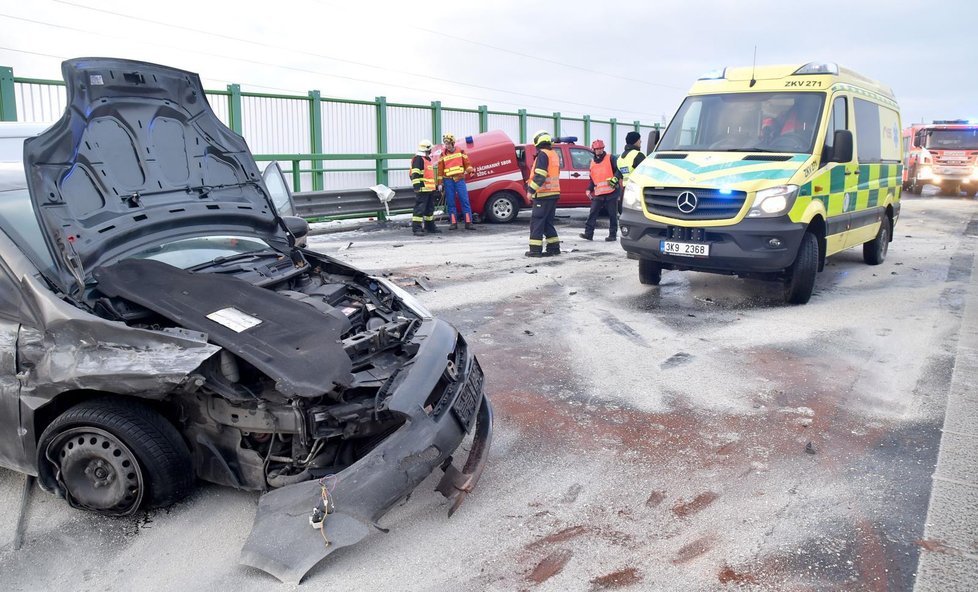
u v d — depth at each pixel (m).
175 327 3.60
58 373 3.37
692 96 9.05
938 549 3.35
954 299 8.39
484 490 3.92
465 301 8.15
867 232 9.95
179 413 3.60
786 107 8.41
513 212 16.41
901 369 5.86
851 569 3.21
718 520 3.62
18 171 4.26
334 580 3.12
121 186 4.17
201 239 4.54
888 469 4.14
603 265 10.56
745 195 7.43
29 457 3.58
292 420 3.37
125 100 4.30
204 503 3.73
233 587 3.06
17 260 3.60
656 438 4.57
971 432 4.64
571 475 4.09
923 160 25.61
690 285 9.16
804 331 6.97
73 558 3.28
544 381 5.57
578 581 3.13
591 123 24.42
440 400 3.71
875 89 10.12
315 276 5.01
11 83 10.91
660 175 8.06
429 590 3.06
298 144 15.26
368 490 3.23
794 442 4.51
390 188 16.39
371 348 3.80
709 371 5.81
